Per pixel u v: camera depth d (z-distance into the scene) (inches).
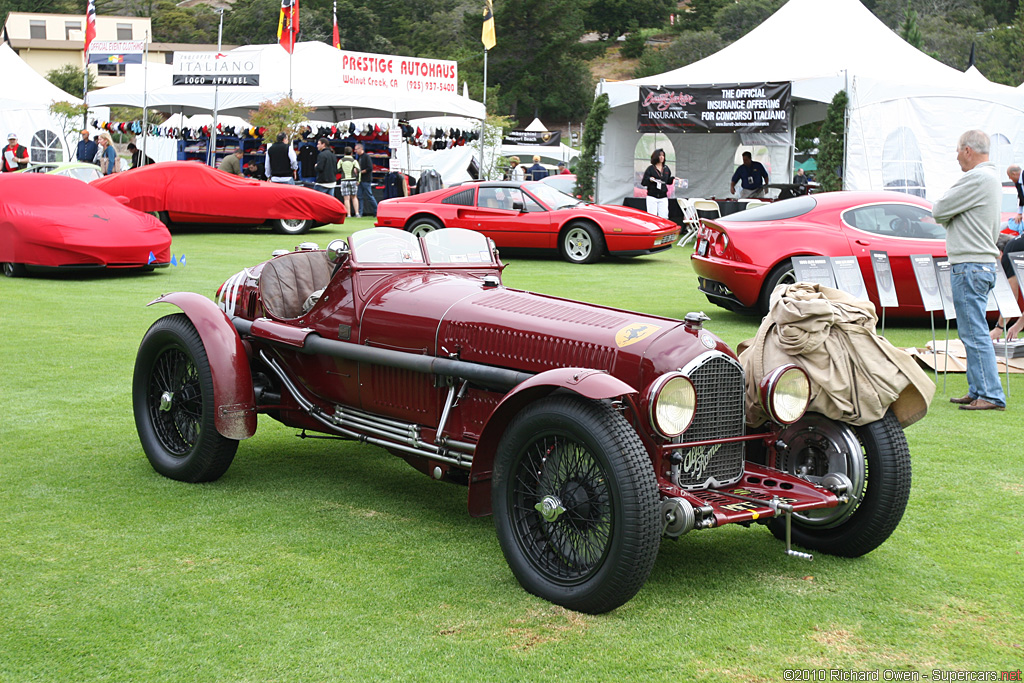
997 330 345.4
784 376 140.4
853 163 637.9
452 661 113.3
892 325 374.3
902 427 153.0
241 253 571.8
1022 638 123.3
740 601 133.2
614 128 794.8
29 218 446.6
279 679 108.3
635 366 137.5
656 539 122.5
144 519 159.8
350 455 205.2
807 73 671.8
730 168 815.7
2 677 107.2
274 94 907.4
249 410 175.2
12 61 1170.6
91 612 124.1
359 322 171.0
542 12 3068.4
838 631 124.3
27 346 301.3
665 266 554.6
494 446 142.4
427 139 1127.0
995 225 244.5
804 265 281.0
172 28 3762.3
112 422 221.3
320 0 3211.1
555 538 134.7
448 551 149.6
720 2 3779.5
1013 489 185.3
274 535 154.3
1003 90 651.5
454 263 186.5
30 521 157.2
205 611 125.2
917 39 2517.2
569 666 112.7
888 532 147.0
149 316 358.6
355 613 126.0
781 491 144.6
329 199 708.7
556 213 566.3
